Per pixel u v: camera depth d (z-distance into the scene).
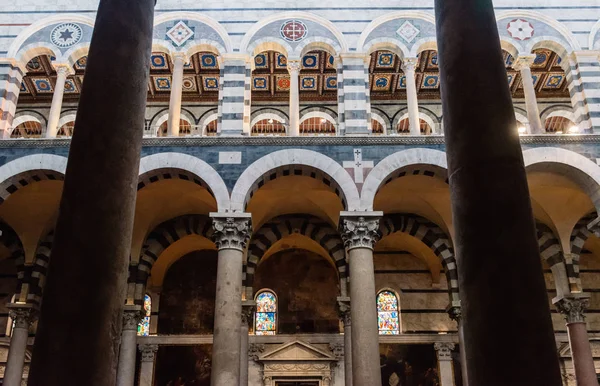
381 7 20.25
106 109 7.85
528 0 20.39
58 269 6.95
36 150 17.73
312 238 22.02
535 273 6.95
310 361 21.75
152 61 22.11
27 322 20.22
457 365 22.02
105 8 8.62
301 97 24.34
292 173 17.84
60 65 19.47
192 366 22.17
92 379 6.51
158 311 23.06
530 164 17.56
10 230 21.34
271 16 20.11
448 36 8.52
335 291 23.39
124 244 7.43
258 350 22.11
